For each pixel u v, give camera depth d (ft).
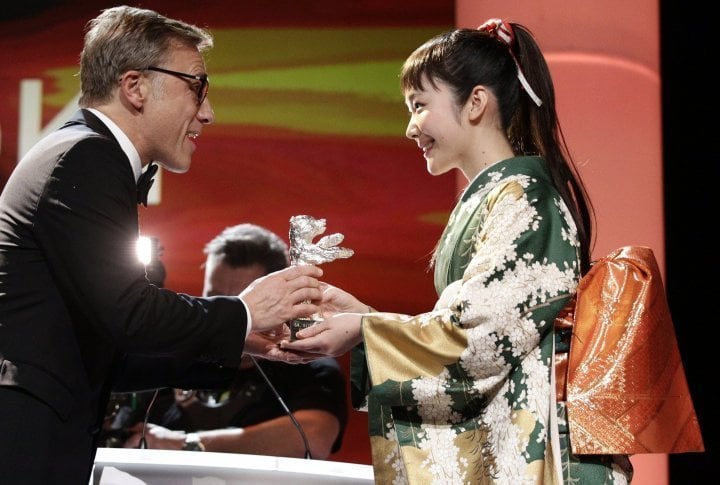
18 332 21.29
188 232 50.44
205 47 24.99
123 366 24.93
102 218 21.30
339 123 50.78
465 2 45.42
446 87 23.39
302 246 24.43
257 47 51.08
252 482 22.90
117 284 21.20
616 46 41.37
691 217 42.86
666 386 22.58
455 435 21.63
